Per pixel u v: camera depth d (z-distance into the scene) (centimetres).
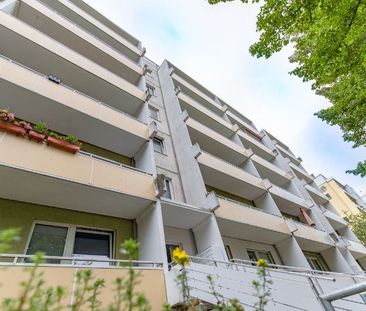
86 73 994
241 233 1085
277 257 1201
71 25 1181
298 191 1834
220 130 1758
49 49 899
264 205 1378
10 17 853
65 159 624
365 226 2273
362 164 845
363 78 742
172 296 517
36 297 141
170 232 880
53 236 619
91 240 680
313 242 1399
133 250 154
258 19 606
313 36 606
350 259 1570
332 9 530
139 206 751
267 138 2353
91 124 838
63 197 643
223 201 1012
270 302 441
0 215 566
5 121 566
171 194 1020
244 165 1588
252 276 480
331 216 2014
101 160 712
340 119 895
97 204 699
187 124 1295
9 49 862
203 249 860
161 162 1109
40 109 754
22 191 593
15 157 539
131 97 1112
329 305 261
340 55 619
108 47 1309
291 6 566
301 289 448
